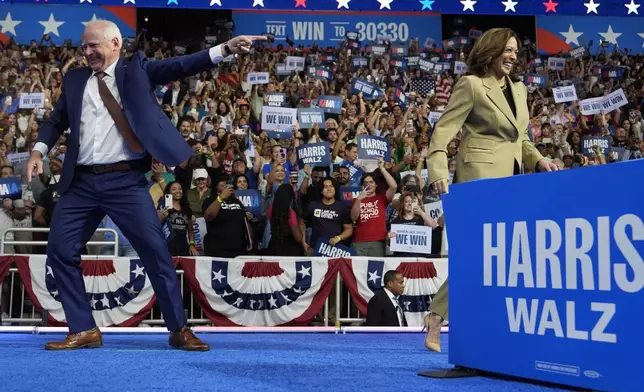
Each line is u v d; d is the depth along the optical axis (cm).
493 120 360
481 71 370
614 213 212
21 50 1322
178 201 847
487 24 1513
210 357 362
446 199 291
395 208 908
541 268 239
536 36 1526
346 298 779
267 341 511
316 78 1314
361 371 295
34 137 1115
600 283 216
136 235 425
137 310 734
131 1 866
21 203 898
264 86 1227
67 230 429
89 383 254
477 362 270
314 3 878
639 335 203
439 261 774
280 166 923
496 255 261
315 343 490
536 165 382
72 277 431
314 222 838
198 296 744
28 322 751
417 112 1232
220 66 1312
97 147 425
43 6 1375
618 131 1304
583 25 1531
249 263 752
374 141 971
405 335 614
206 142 1020
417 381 261
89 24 426
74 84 431
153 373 286
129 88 420
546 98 1361
